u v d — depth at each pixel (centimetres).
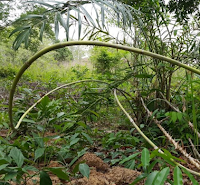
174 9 225
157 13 205
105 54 638
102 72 614
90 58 748
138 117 207
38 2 96
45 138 123
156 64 193
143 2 201
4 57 962
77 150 156
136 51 78
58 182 116
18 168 84
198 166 93
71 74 862
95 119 198
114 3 136
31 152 140
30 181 111
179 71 224
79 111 189
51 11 92
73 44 77
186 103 151
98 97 194
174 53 204
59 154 131
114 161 135
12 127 121
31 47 855
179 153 164
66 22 88
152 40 204
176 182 66
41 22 88
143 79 217
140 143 182
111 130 226
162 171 70
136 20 193
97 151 167
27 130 185
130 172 120
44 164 134
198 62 188
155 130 179
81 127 170
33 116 145
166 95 198
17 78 88
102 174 125
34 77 709
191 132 153
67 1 96
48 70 916
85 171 100
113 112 266
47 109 147
